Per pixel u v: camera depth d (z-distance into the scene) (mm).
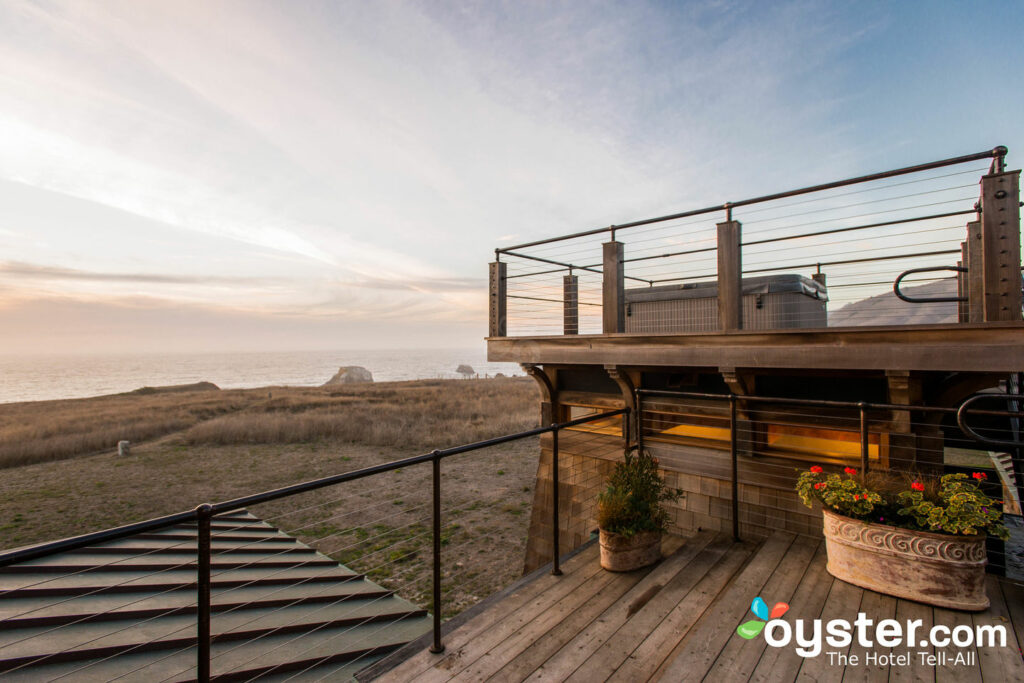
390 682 2389
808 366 3879
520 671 2457
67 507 11562
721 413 5059
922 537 2812
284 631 5301
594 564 3889
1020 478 4355
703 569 3645
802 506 4406
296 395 38156
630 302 5820
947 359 3299
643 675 2395
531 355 5793
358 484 13367
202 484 13484
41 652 4148
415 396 35094
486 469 14914
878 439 4344
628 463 4523
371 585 7074
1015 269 3037
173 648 4625
